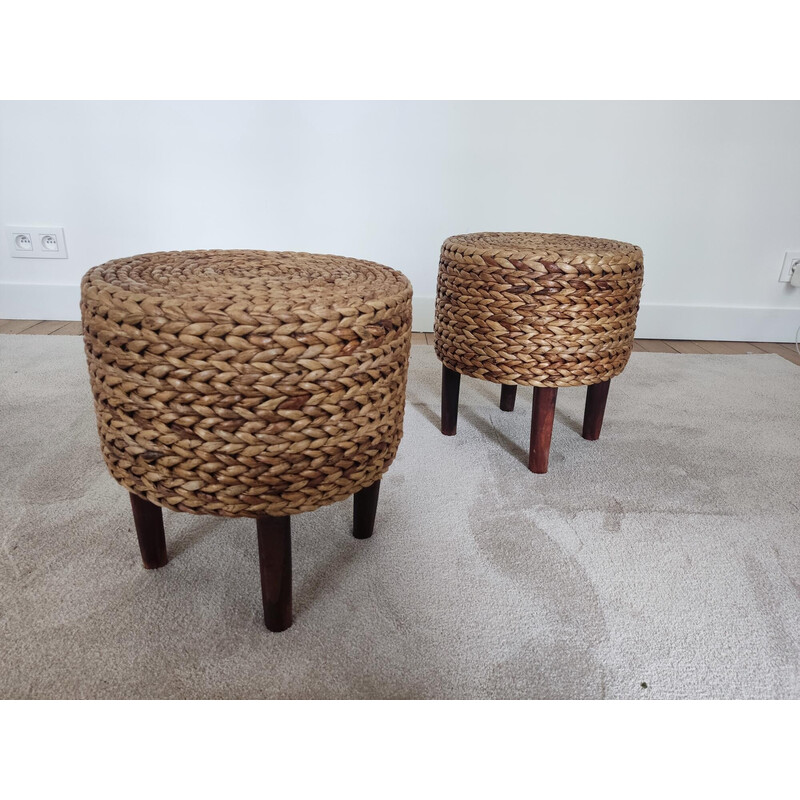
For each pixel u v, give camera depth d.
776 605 0.90
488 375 1.21
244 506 0.72
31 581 0.89
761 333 2.36
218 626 0.83
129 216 2.15
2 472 1.17
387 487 1.19
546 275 1.11
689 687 0.76
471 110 2.07
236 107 2.04
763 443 1.42
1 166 2.07
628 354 1.28
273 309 0.67
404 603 0.88
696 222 2.23
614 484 1.22
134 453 0.73
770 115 2.10
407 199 2.16
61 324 2.19
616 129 2.11
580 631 0.84
